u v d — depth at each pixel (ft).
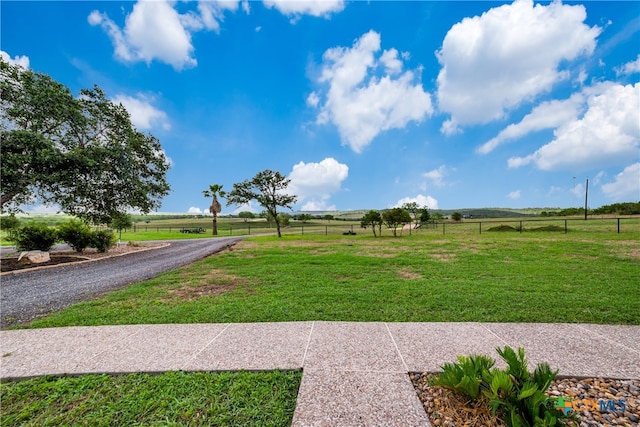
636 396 7.99
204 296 19.51
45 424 7.16
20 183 39.91
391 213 82.28
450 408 7.49
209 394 8.25
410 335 12.25
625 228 77.92
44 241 41.09
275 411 7.49
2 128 41.45
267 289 21.13
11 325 14.53
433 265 30.22
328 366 9.62
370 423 6.83
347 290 20.29
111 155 48.08
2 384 8.86
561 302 16.76
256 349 11.03
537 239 54.54
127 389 8.57
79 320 14.74
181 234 121.39
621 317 14.29
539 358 10.11
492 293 18.84
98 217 55.26
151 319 14.76
